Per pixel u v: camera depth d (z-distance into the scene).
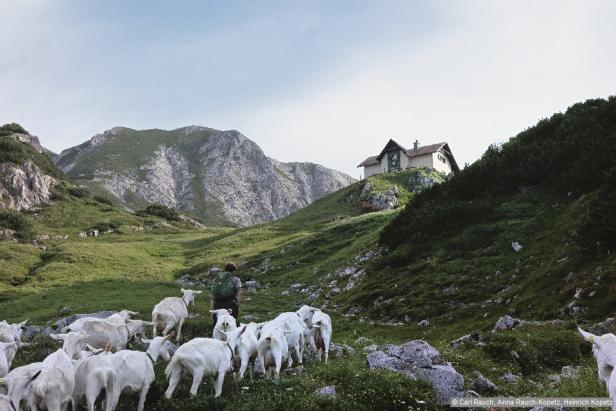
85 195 148.25
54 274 59.62
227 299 17.61
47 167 152.25
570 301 22.69
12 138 157.25
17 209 123.12
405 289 32.16
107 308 33.81
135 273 59.25
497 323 23.08
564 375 14.98
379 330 27.58
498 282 28.66
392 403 11.63
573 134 39.84
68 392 10.16
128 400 12.03
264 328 14.80
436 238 37.66
